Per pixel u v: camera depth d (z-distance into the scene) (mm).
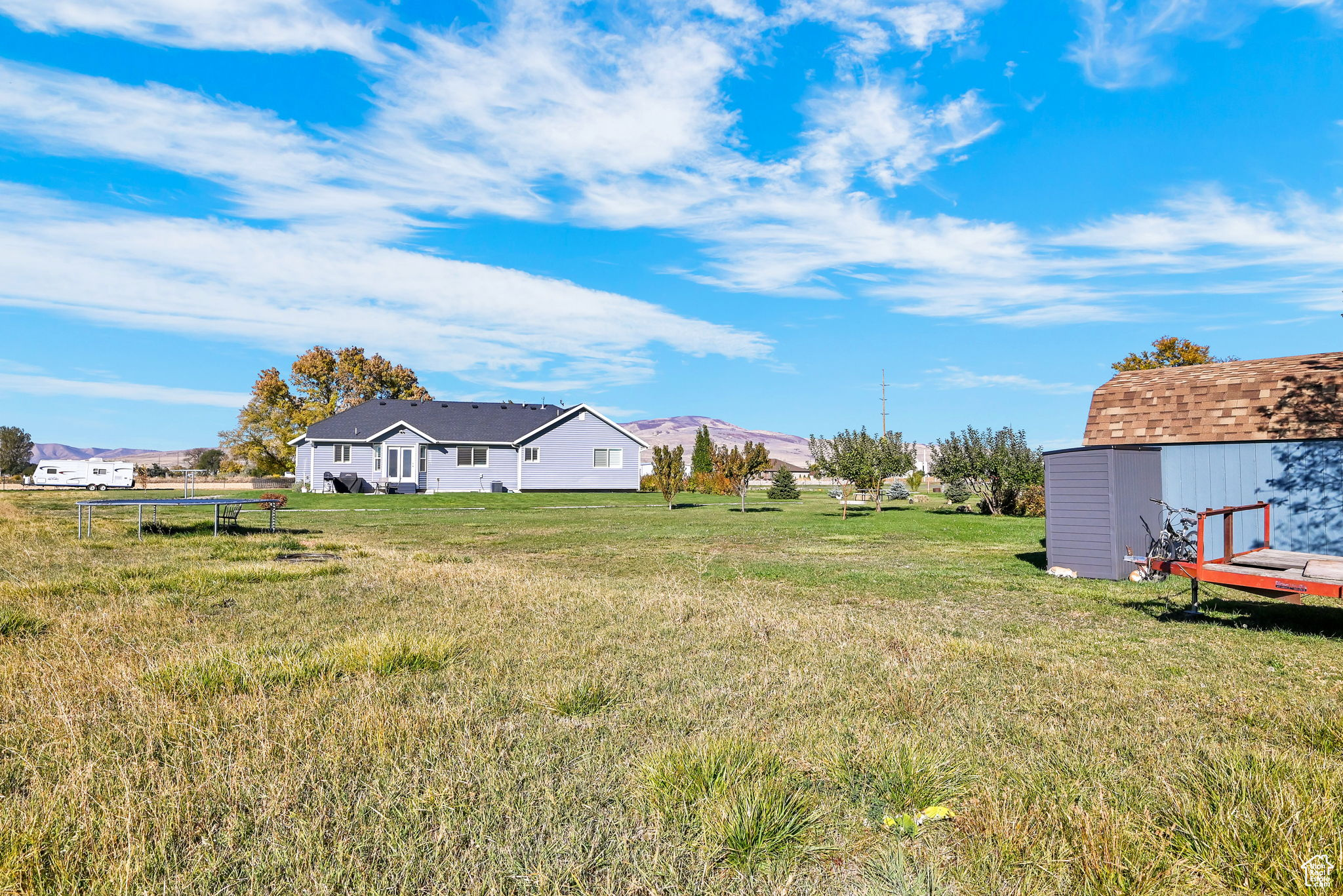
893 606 8922
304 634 6555
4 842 2723
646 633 6836
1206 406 13594
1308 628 7734
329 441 39531
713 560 13539
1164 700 4949
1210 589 10289
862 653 6070
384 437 40094
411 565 11414
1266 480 12406
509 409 47438
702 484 46688
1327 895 2498
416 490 40188
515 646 6219
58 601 7805
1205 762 3656
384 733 3920
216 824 3012
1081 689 5160
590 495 39688
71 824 2922
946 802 3297
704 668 5598
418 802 3176
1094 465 11609
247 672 4934
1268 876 2607
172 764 3533
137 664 5230
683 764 3439
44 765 3500
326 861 2736
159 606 7531
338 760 3600
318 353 60094
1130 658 6258
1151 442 13758
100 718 4160
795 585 10484
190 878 2600
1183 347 36594
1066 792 3305
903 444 28281
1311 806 2996
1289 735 4199
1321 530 11852
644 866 2752
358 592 8875
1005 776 3543
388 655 5453
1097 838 2850
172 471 68438
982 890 2627
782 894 2596
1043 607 8953
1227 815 2971
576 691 4730
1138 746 3975
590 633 6785
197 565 10891
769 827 2965
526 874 2684
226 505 18562
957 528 20656
